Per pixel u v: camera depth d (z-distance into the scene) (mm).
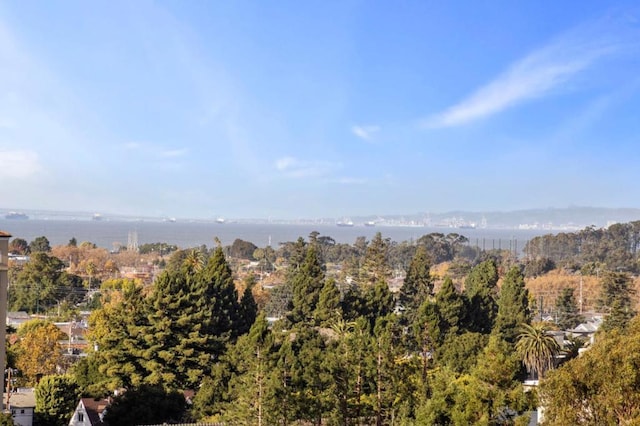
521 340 54125
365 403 37656
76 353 81938
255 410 36188
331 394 37062
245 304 67688
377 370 36938
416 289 81875
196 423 43156
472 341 52188
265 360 37312
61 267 151000
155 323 53188
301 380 37031
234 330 63562
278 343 51562
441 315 65750
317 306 68562
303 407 36344
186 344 52969
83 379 56531
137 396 47719
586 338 76500
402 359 39844
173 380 51438
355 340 37875
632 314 81938
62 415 52844
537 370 52344
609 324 71812
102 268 187500
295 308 70688
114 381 51844
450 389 30391
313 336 54906
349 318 68312
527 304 72688
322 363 38281
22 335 82062
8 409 50094
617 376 20969
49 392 53094
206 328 55594
